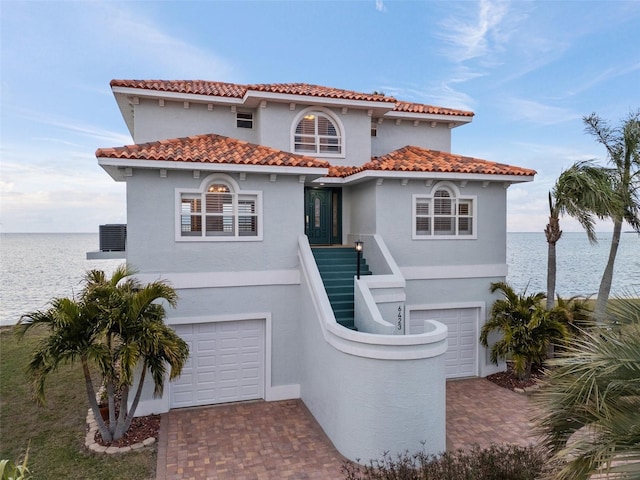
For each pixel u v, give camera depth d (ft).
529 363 47.83
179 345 31.78
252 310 43.01
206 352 42.27
